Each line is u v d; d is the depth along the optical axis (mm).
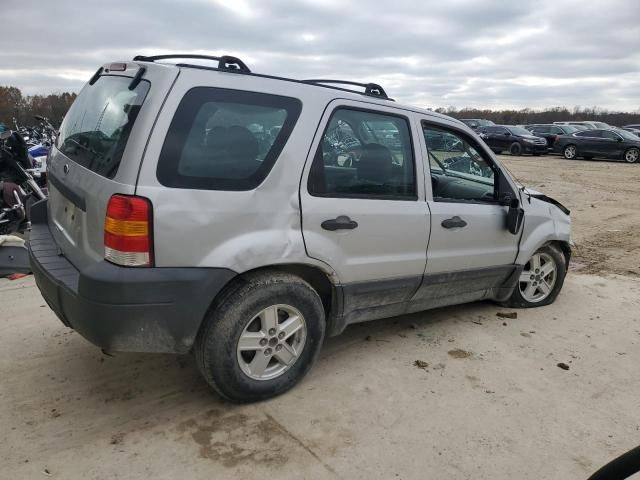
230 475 2416
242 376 2869
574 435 2830
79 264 2834
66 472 2391
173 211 2516
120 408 2916
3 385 3111
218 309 2746
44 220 3701
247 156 2764
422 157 3561
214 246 2650
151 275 2488
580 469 2562
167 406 2947
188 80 2619
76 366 3367
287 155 2883
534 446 2721
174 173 2539
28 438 2621
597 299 5098
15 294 4664
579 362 3701
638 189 13602
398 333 4070
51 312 4246
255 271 2895
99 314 2449
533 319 4492
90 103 3236
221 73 2756
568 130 26062
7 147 6254
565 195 12492
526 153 25219
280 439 2686
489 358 3699
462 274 3900
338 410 2963
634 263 6586
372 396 3125
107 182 2551
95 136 2904
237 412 2908
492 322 4371
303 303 3006
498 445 2713
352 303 3324
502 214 4102
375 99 3377
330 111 3080
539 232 4465
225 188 2678
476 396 3178
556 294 4887
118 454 2525
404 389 3223
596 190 13375
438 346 3859
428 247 3604
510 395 3209
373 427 2816
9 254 5238
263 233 2801
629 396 3262
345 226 3111
